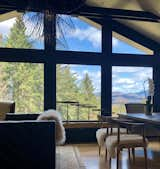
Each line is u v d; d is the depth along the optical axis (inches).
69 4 135.0
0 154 112.3
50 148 118.0
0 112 193.3
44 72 222.7
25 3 139.9
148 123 141.7
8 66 219.1
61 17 140.9
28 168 116.0
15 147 113.6
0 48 214.4
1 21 217.8
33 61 220.2
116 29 239.0
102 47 235.1
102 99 234.1
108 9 211.6
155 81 245.9
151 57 244.8
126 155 177.9
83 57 230.4
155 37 239.3
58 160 161.3
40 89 223.0
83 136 224.7
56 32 140.6
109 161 151.8
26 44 219.9
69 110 228.8
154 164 155.5
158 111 243.1
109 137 147.1
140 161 162.1
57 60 225.0
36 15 135.4
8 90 218.8
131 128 151.1
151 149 194.2
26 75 221.5
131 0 193.8
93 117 233.1
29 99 221.5
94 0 200.2
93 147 200.7
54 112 146.3
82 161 160.1
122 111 237.8
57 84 227.0
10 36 218.2
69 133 221.6
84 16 219.5
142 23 223.0
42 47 223.3
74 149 193.2
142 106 196.5
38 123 115.6
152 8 200.2
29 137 115.0
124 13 211.6
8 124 112.0
